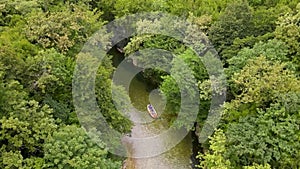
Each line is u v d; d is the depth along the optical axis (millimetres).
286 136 25516
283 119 26156
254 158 25422
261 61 28969
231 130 26453
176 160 33250
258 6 40188
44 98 27656
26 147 24359
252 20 36062
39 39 32219
